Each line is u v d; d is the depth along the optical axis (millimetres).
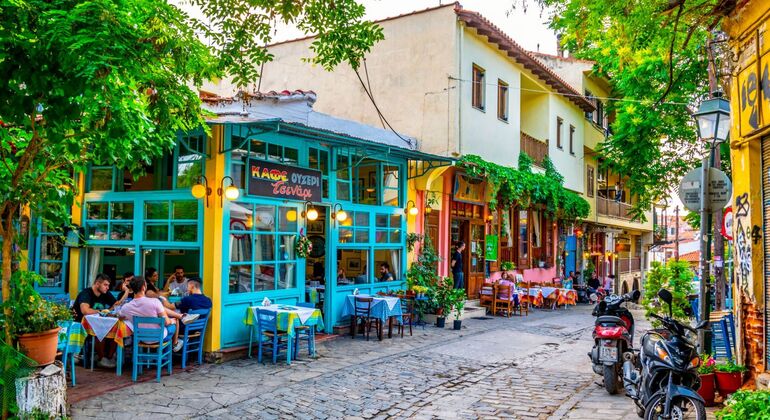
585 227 28969
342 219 12414
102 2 4934
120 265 11805
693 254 49344
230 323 10000
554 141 22672
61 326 7445
